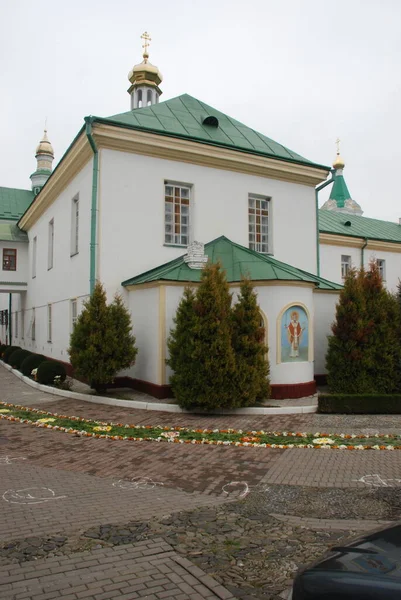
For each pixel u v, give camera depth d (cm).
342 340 1359
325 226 2762
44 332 2248
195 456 814
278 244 1819
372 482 678
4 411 1187
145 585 397
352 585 265
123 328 1355
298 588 288
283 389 1309
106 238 1480
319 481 686
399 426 1028
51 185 1991
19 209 3619
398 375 1330
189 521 539
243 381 1154
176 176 1612
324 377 1653
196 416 1134
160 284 1319
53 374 1575
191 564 432
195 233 1639
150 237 1550
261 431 978
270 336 1326
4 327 3538
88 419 1098
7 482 676
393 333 1360
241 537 498
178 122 1767
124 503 596
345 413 1162
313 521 544
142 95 2266
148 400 1284
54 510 568
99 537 491
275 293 1329
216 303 1166
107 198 1488
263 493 639
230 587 397
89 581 403
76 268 1684
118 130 1480
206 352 1145
